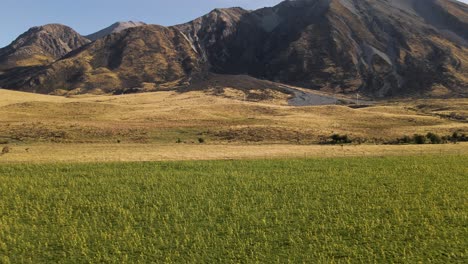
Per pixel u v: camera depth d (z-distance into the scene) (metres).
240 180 48.56
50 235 31.50
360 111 168.38
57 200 40.34
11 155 63.44
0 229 32.41
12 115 126.62
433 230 31.55
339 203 39.25
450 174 50.56
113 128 102.12
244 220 34.72
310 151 72.31
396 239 30.33
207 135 100.44
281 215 35.88
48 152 68.00
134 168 54.59
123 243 29.92
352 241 30.12
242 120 129.50
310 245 29.20
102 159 61.78
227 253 28.25
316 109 171.38
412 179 48.31
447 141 91.62
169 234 31.67
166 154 67.69
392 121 142.50
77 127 100.44
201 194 42.72
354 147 77.56
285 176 50.59
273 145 84.75
